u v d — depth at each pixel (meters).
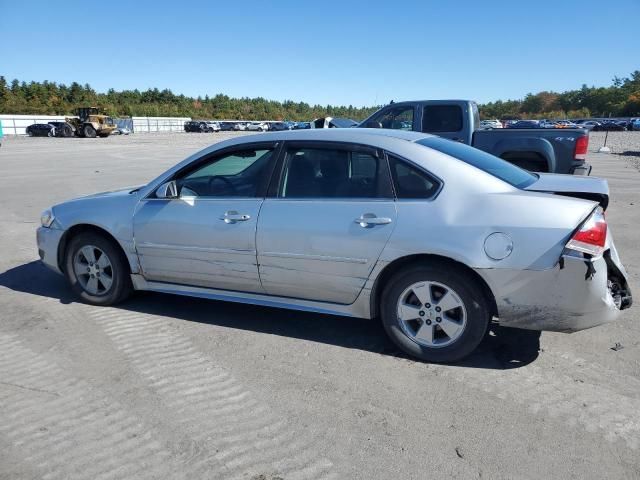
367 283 3.59
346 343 3.89
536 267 3.16
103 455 2.59
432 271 3.41
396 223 3.46
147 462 2.53
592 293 3.15
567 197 3.34
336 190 3.73
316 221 3.67
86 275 4.68
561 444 2.66
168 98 125.62
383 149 3.65
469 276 3.35
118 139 46.16
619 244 6.81
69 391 3.20
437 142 3.95
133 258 4.39
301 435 2.75
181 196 4.21
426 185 3.49
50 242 4.70
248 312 4.53
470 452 2.61
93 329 4.14
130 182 13.68
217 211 4.02
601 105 113.56
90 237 4.54
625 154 24.95
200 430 2.79
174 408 3.00
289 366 3.52
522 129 8.47
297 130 4.09
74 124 51.78
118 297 4.57
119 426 2.83
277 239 3.78
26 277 5.51
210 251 4.04
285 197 3.86
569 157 8.10
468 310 3.38
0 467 2.50
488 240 3.25
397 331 3.60
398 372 3.43
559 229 3.15
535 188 3.56
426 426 2.82
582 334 4.00
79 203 4.65
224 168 4.16
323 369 3.48
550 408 2.99
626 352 3.70
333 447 2.65
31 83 98.69
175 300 4.81
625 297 3.61
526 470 2.47
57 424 2.85
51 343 3.88
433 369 3.47
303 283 3.80
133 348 3.80
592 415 2.92
